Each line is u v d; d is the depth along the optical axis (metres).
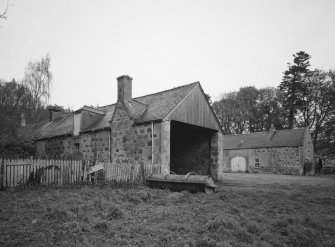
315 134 46.34
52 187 12.19
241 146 41.53
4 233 5.63
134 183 13.98
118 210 7.28
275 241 5.81
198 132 21.69
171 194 11.09
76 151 21.77
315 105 47.09
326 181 21.91
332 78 45.06
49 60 33.94
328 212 8.97
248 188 15.30
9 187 11.77
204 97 19.50
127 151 17.48
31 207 8.11
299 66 47.12
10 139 22.25
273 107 56.66
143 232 5.93
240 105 58.38
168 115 16.06
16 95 28.44
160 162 15.53
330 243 6.05
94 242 5.26
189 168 22.02
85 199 9.52
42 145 26.16
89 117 22.14
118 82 18.91
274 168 37.31
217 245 5.30
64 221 6.50
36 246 4.97
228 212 8.20
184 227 6.36
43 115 35.81
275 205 9.66
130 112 17.61
